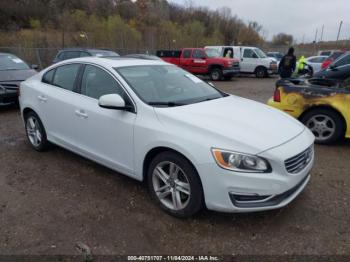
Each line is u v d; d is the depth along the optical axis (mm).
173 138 2924
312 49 48812
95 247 2725
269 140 2832
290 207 3332
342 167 4402
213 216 3162
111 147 3580
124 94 3461
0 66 8188
